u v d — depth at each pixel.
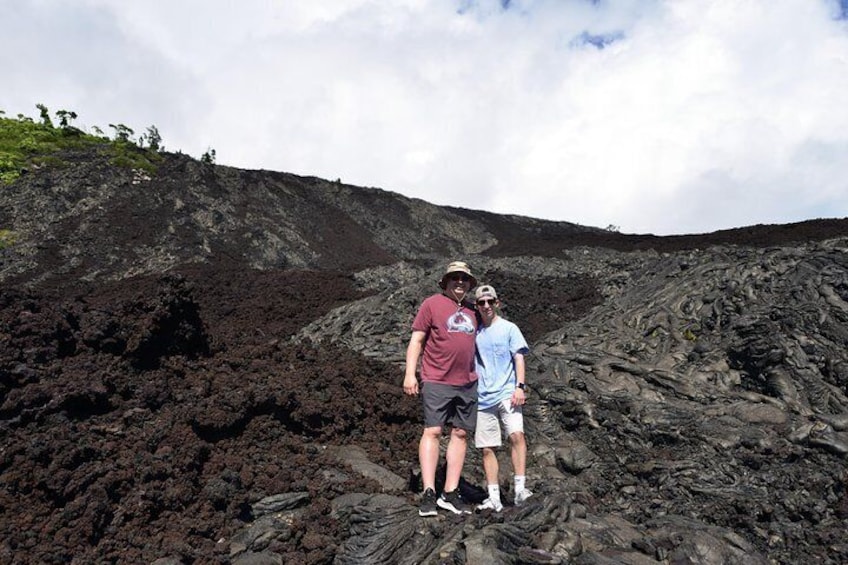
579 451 7.90
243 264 34.16
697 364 9.62
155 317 7.81
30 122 45.50
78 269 29.61
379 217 56.94
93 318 7.64
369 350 13.61
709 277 12.43
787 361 8.63
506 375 5.67
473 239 62.31
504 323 5.79
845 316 9.31
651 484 7.21
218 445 6.73
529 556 4.38
